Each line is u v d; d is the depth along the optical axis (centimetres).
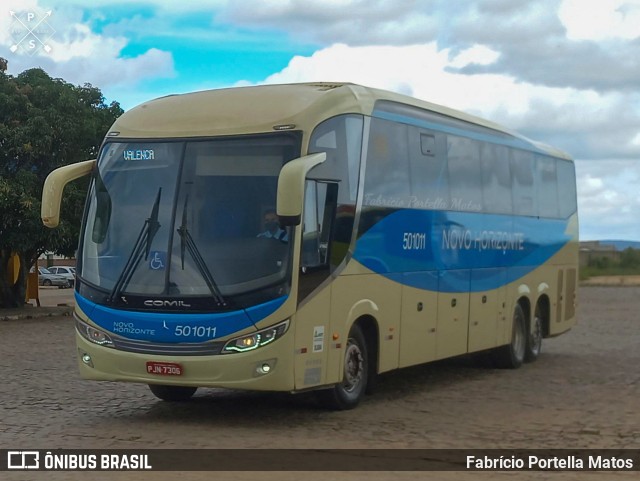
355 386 1291
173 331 1118
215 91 1241
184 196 1145
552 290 2036
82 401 1366
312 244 1151
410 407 1330
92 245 1189
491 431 1143
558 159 2106
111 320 1152
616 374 1750
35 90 3166
